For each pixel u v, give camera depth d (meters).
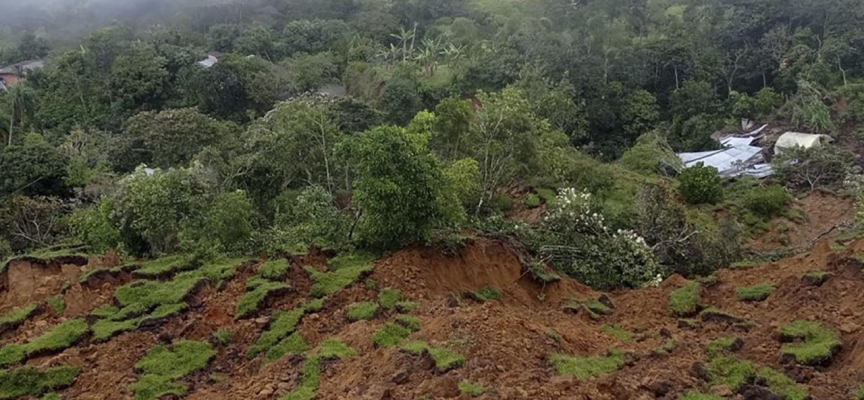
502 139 17.78
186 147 27.64
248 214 14.70
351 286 11.77
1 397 9.38
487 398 7.52
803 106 35.78
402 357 8.91
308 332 10.65
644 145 30.38
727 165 31.23
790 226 22.91
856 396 7.61
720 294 11.89
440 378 8.23
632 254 15.03
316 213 15.09
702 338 10.06
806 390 7.86
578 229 16.12
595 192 22.08
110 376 9.73
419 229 12.56
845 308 9.77
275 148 20.75
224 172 20.95
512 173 18.95
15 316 11.38
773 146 33.50
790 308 10.34
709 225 19.94
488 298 12.16
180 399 9.24
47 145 28.05
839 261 11.08
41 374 9.67
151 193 14.34
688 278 14.76
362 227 13.12
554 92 34.06
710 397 7.79
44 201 22.14
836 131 34.31
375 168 12.19
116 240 14.83
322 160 20.56
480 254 13.14
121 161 28.61
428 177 12.36
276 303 11.56
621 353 9.29
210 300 11.64
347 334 10.23
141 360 10.09
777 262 12.89
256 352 10.38
